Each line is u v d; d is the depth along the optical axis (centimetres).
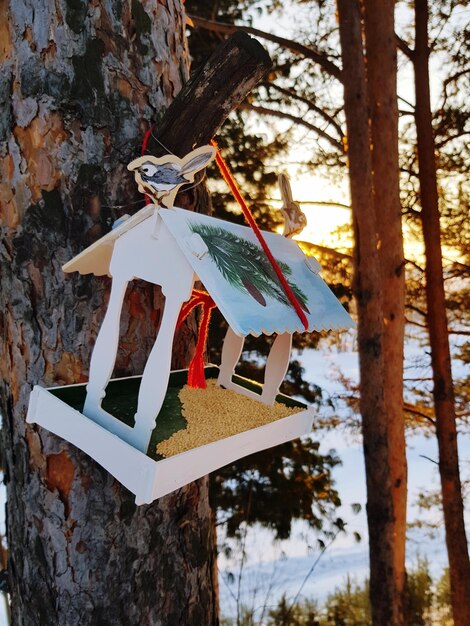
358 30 271
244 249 92
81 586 113
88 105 108
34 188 108
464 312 402
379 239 315
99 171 109
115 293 87
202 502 135
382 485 288
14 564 124
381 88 300
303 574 404
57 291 110
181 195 121
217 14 385
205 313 106
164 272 80
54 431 90
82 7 107
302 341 382
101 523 113
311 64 381
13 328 115
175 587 125
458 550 338
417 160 362
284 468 368
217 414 100
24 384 114
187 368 132
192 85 97
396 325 314
